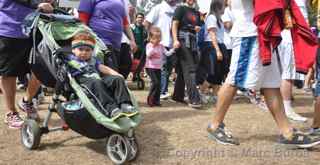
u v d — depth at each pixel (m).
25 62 5.45
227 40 8.22
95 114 4.18
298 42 4.78
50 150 4.76
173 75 10.80
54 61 4.63
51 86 4.96
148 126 5.83
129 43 6.89
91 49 4.70
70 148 4.84
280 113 5.00
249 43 4.79
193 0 7.51
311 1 5.79
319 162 4.50
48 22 5.07
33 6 5.39
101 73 4.80
